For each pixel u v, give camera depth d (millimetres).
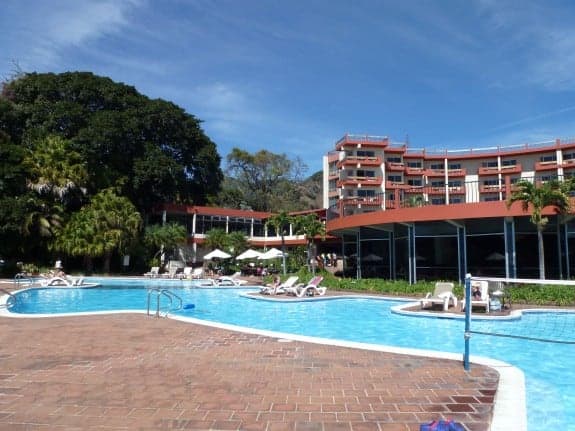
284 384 6285
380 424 4824
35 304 21562
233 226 52719
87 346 8844
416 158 67938
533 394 7039
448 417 5043
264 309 18609
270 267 41906
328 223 32750
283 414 5105
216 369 7094
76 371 6914
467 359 7238
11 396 5684
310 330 13750
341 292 23484
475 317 14281
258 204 76062
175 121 49438
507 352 10219
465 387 6184
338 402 5535
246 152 79812
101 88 45906
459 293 18875
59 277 28250
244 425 4758
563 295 17469
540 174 61875
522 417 5035
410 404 5473
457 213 22531
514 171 62969
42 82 43875
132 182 44906
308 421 4891
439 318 14930
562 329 13070
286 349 8656
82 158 40500
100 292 26781
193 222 49312
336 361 7684
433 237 28344
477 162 66438
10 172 34219
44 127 41281
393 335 12648
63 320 12367
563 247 24906
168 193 47969
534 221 19875
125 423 4781
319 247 52000
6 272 33500
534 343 11180
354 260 39406
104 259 39281
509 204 20281
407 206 26359
